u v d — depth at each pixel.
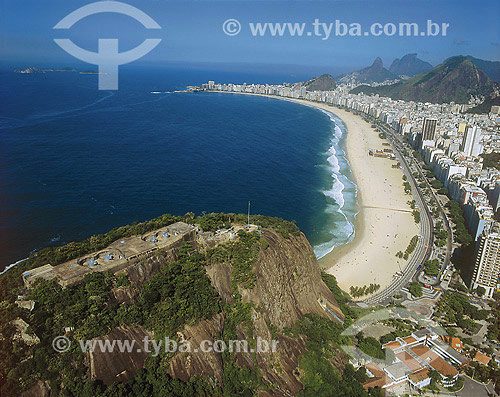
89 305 77.38
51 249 98.00
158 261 95.44
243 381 87.25
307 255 127.94
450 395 101.44
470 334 125.88
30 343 70.31
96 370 72.81
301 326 107.06
